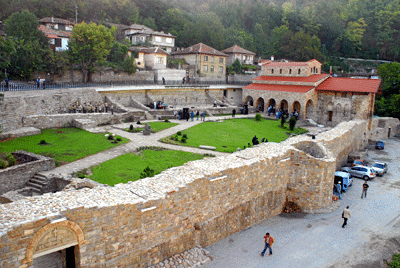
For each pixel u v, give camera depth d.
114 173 30.14
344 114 69.12
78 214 16.31
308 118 73.12
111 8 113.56
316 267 22.38
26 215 15.28
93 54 65.06
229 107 72.56
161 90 70.94
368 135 65.69
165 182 21.94
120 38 102.44
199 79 90.00
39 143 37.09
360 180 41.59
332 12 157.62
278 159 29.72
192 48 92.69
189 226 22.36
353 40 146.25
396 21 153.12
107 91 59.38
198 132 49.38
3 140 36.75
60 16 98.06
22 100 41.12
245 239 25.50
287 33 122.44
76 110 50.09
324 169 30.75
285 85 76.62
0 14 85.50
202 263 21.48
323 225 28.52
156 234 20.20
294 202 31.53
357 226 28.62
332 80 73.69
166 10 122.00
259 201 28.30
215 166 25.42
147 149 38.59
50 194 18.19
